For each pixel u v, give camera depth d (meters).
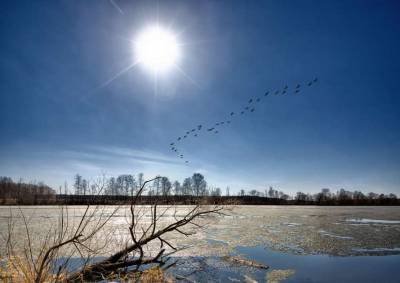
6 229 14.98
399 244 13.48
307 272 8.97
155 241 13.23
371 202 79.75
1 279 5.49
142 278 7.43
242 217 27.17
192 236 15.02
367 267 9.59
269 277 8.45
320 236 15.61
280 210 40.81
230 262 9.95
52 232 13.02
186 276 8.36
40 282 5.48
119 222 18.55
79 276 6.62
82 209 31.11
